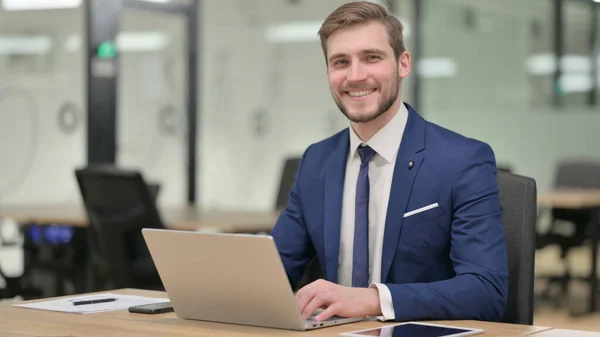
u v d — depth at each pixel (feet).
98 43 21.98
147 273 13.50
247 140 25.03
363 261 7.27
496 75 26.96
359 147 7.50
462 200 6.98
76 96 21.86
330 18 7.25
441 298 6.40
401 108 7.49
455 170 7.06
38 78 21.21
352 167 7.55
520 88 27.04
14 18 20.76
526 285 7.18
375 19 7.16
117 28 22.30
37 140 21.26
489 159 7.17
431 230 7.09
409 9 26.68
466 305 6.47
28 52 21.02
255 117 25.09
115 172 13.11
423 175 7.15
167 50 23.52
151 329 6.00
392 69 7.22
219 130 24.59
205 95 24.30
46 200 21.49
